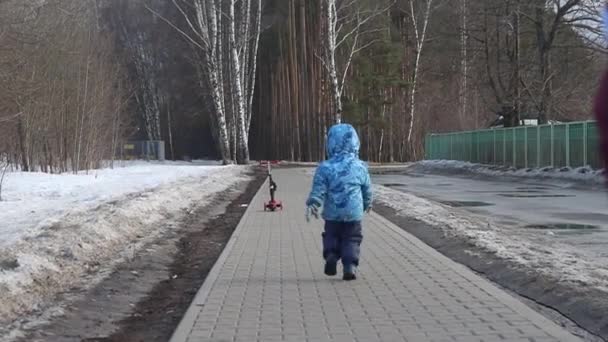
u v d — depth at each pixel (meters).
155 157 74.38
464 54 50.47
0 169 29.52
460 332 6.78
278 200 22.58
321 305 8.03
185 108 78.25
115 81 47.69
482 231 13.61
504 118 41.78
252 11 63.84
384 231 14.59
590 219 17.11
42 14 24.84
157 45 78.44
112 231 13.38
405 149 60.44
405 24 61.59
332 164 9.41
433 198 24.16
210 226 16.72
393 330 6.90
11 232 13.30
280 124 67.56
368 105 58.94
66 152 37.19
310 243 13.17
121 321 7.80
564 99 39.47
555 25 37.47
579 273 8.96
